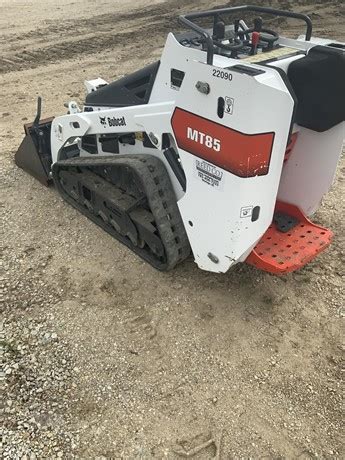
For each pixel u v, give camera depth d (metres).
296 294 3.49
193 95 2.62
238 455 2.48
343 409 2.71
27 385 2.83
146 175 3.21
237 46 2.95
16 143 5.64
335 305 3.39
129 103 3.59
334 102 2.83
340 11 10.70
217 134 2.57
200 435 2.58
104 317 3.29
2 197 4.60
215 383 2.85
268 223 2.85
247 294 3.48
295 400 2.76
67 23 10.82
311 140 3.23
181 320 3.27
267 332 3.19
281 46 3.16
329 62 2.72
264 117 2.39
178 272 3.67
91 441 2.55
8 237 4.08
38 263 3.79
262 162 2.53
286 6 11.24
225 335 3.16
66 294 3.49
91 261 3.79
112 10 11.88
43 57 8.75
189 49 2.85
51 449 2.51
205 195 2.85
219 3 12.00
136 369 2.94
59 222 4.25
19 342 3.11
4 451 2.49
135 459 2.46
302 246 3.35
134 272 3.68
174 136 2.88
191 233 3.12
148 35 9.85
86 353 3.04
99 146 3.89
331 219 4.25
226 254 2.91
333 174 3.45
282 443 2.54
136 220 3.47
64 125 3.97
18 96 7.12
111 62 8.45
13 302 3.42
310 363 2.98
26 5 12.45
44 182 4.71
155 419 2.66
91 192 3.98
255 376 2.90
